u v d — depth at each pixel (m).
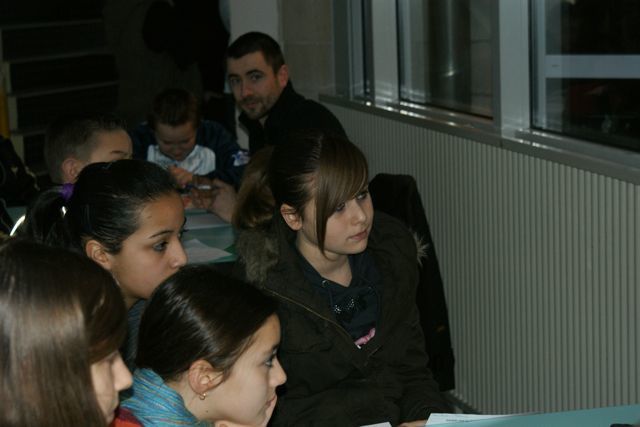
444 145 4.18
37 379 1.28
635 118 3.36
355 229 2.48
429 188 4.36
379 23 5.03
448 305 4.27
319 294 2.61
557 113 3.79
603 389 3.29
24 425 1.28
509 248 3.74
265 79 4.36
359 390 2.60
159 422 1.84
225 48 6.88
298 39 5.68
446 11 4.54
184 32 6.80
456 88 4.50
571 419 2.16
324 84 5.64
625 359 3.17
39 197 2.71
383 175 3.78
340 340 2.57
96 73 7.52
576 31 3.64
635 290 3.07
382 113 4.79
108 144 3.39
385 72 5.07
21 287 1.31
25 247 1.38
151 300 1.93
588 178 3.23
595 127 3.58
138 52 7.13
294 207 2.52
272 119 4.39
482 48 4.22
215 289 1.90
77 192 2.35
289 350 2.55
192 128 4.72
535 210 3.54
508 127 3.90
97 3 7.61
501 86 3.87
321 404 2.58
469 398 4.19
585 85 3.62
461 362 4.22
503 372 3.89
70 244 2.34
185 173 4.42
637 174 2.99
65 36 7.35
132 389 1.88
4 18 6.95
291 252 2.56
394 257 2.68
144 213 2.28
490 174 3.82
